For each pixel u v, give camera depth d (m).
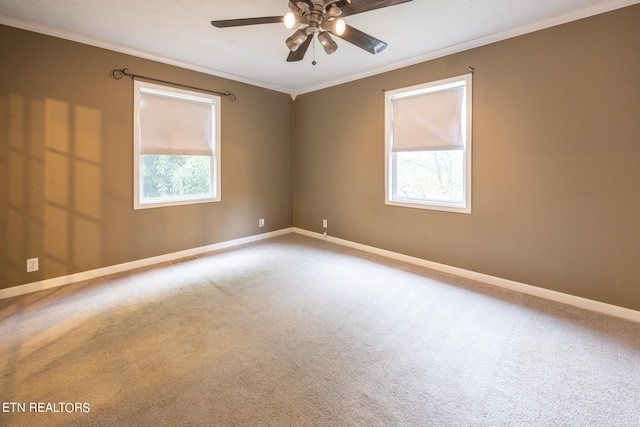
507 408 1.56
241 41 3.22
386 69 3.92
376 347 2.09
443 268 3.58
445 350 2.06
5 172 2.77
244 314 2.54
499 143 3.06
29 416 1.49
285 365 1.90
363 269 3.64
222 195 4.43
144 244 3.71
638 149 2.38
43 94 2.92
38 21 2.78
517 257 3.02
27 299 2.78
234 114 4.47
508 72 2.96
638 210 2.41
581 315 2.54
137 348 2.06
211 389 1.69
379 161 4.12
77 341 2.13
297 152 5.31
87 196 3.24
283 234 5.33
